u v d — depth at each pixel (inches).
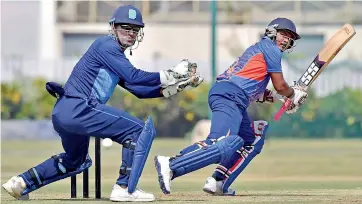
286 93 1143.0
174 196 1181.7
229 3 4104.3
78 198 1123.9
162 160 1022.4
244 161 1190.3
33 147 2997.0
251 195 1205.7
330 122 3730.3
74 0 4065.0
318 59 1171.3
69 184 1565.0
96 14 4067.4
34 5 4030.5
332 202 1053.2
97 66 1018.1
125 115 1017.5
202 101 3661.4
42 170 1085.8
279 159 2479.1
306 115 3710.6
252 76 1116.5
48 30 4042.8
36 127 3656.5
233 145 1045.2
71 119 1008.2
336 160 2436.0
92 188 1460.4
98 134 1019.9
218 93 1112.8
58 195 1211.2
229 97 1107.9
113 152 2815.0
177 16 4143.7
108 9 4069.9
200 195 1205.7
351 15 4101.9
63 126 1017.5
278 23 1134.4
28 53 4037.9
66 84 1030.4
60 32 4052.7
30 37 4045.3
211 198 1141.7
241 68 1121.4
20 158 2433.6
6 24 4030.5
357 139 3695.9
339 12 4114.2
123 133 1019.3
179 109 3661.4
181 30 4133.9
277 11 4109.3
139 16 1029.2
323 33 4079.7
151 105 3641.7
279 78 1125.1
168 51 4133.9
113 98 3607.3
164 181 1018.7
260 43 1132.5
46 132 3661.4
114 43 1020.5
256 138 1190.9
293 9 4104.3
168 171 1019.9
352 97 3735.2
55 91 1019.3
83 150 1075.3
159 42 4133.9
